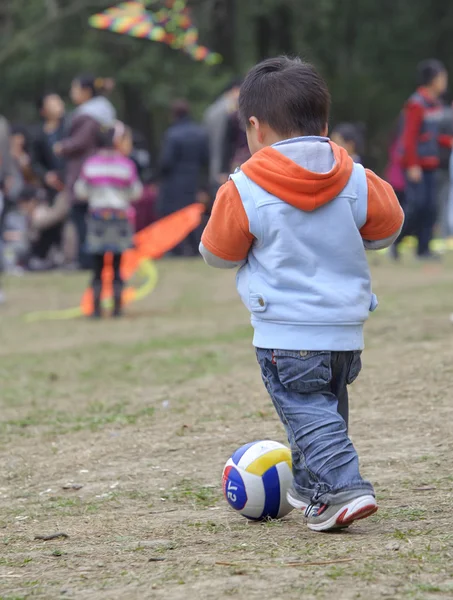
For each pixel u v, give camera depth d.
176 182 23.75
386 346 10.16
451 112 19.75
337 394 5.03
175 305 16.44
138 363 10.88
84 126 17.53
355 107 41.28
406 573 4.09
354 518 4.77
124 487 6.39
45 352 12.24
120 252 15.05
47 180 22.22
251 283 4.88
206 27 35.22
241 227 4.81
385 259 21.23
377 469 6.24
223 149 22.52
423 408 7.53
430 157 19.62
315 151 4.82
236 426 7.69
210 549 4.78
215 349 11.28
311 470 4.84
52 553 4.94
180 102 24.08
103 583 4.29
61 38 35.28
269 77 4.98
